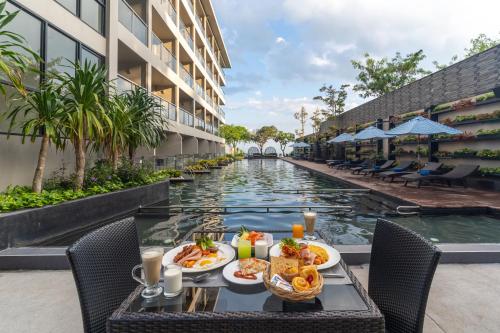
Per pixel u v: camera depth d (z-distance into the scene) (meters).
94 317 1.17
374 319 0.96
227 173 14.72
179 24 14.52
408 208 5.24
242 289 1.24
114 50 7.64
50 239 3.57
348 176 11.35
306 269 1.13
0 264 2.57
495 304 1.92
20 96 4.72
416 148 11.21
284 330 0.96
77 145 4.71
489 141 7.97
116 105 4.95
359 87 21.08
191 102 18.08
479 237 3.85
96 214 4.36
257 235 1.90
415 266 1.21
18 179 4.85
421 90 10.84
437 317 1.77
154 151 10.35
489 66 7.75
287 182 10.62
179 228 4.37
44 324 1.72
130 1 10.44
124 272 1.43
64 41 5.96
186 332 0.96
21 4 4.82
